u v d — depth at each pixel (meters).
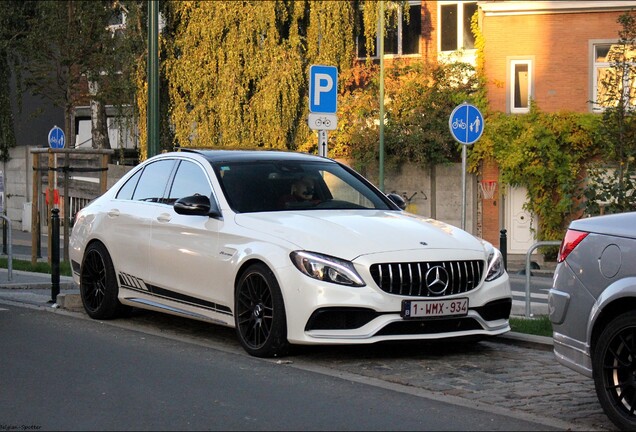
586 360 7.01
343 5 32.31
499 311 9.47
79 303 12.88
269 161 10.88
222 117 32.25
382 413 7.15
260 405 7.38
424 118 30.86
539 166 29.23
